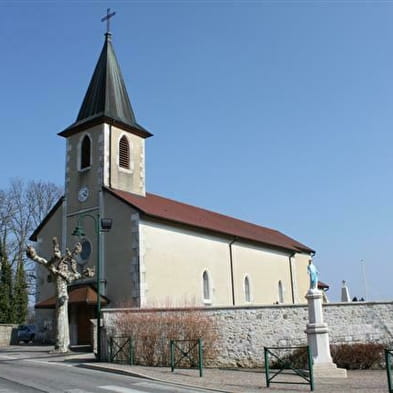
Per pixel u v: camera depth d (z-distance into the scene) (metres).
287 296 35.88
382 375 16.59
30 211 39.25
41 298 27.72
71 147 28.50
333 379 14.98
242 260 31.61
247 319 20.28
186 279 26.59
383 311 22.44
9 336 26.89
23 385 11.93
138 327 18.30
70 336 25.02
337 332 21.42
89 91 29.36
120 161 27.80
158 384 12.87
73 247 26.88
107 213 25.81
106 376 14.16
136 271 23.98
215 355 19.31
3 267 33.91
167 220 25.75
